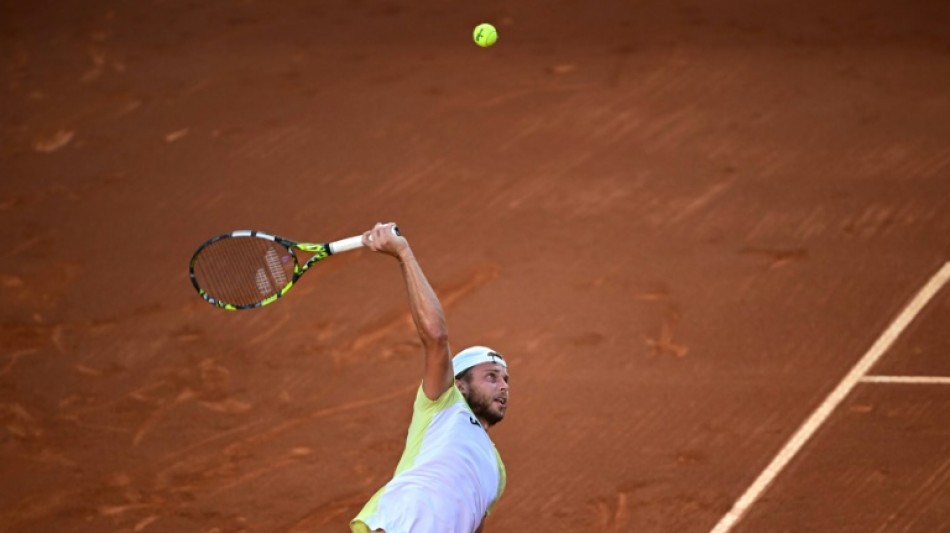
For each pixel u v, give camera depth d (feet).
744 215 123.03
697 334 107.04
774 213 123.03
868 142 133.80
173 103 147.23
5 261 121.90
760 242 119.03
